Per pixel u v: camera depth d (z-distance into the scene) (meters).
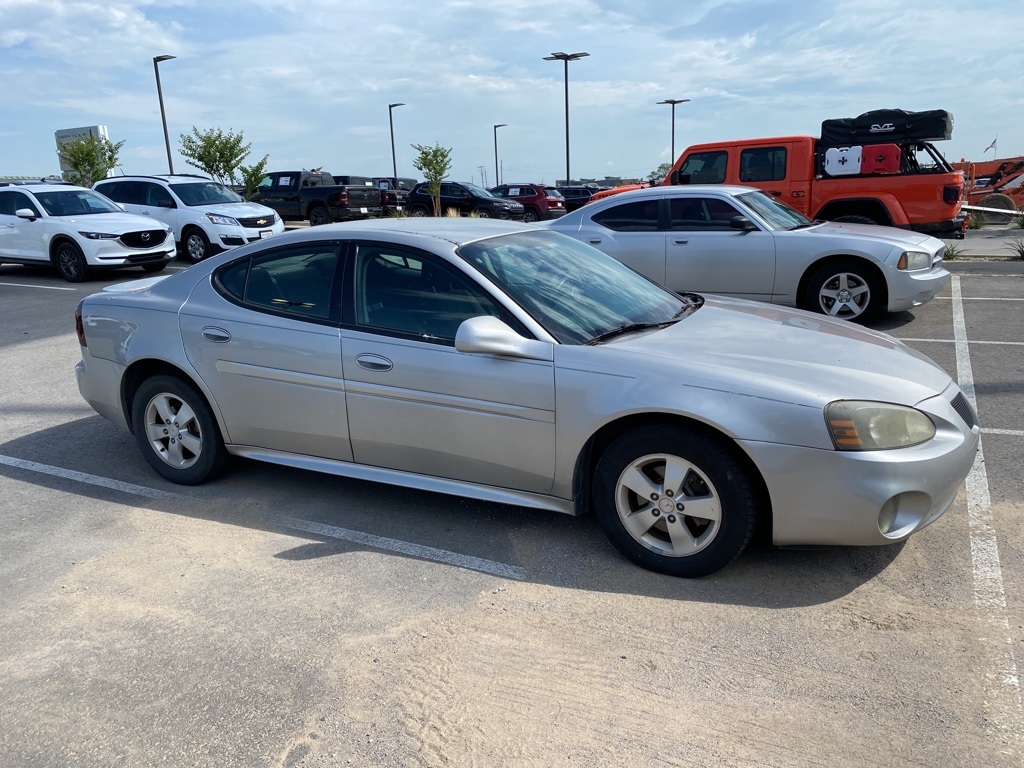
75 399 6.57
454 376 3.65
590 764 2.39
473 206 27.77
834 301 8.41
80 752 2.52
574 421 3.44
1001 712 2.55
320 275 4.08
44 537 4.02
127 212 15.38
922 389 3.34
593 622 3.12
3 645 3.10
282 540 3.90
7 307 11.45
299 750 2.49
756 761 2.38
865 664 2.81
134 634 3.14
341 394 3.95
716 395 3.21
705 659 2.87
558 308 3.77
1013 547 3.60
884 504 3.10
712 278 8.77
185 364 4.36
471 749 2.47
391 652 2.97
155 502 4.41
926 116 11.41
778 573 3.45
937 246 8.62
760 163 12.30
